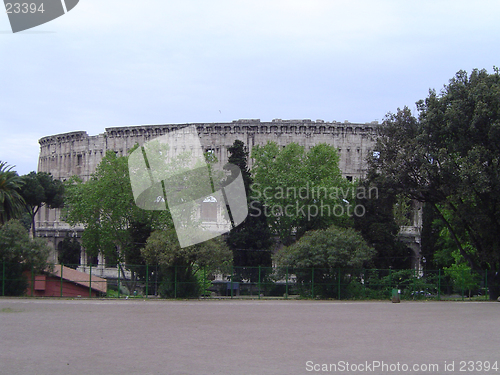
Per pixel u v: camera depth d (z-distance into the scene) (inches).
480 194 2135.8
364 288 2129.7
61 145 5999.0
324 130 4872.0
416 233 3887.8
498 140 2018.9
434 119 2144.4
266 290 2110.0
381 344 955.3
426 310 1616.6
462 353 869.8
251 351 877.8
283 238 3417.8
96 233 3021.7
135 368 742.5
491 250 2222.0
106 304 1705.2
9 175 2758.4
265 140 4953.3
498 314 1494.8
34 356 821.9
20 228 2066.9
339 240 2158.0
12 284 1966.0
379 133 2500.0
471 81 2192.4
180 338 1008.2
